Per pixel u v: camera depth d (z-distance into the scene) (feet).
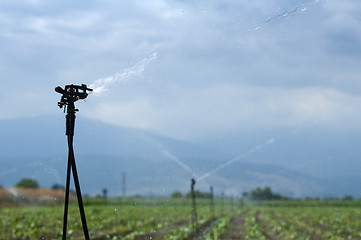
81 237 53.52
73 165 20.48
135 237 56.65
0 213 92.27
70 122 20.51
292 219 93.50
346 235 61.62
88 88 21.13
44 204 120.26
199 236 58.75
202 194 153.69
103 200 163.22
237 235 61.31
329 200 179.52
